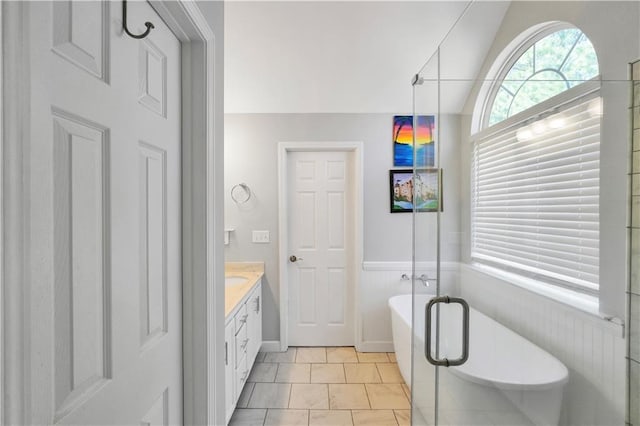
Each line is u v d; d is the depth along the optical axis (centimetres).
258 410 217
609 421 99
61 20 53
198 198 104
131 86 74
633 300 96
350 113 306
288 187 318
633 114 95
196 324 104
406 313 283
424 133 159
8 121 41
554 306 108
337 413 214
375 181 307
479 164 127
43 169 47
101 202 64
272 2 210
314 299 321
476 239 129
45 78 47
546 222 109
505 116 119
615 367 98
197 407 105
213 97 109
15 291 42
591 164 100
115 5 68
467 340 132
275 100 291
